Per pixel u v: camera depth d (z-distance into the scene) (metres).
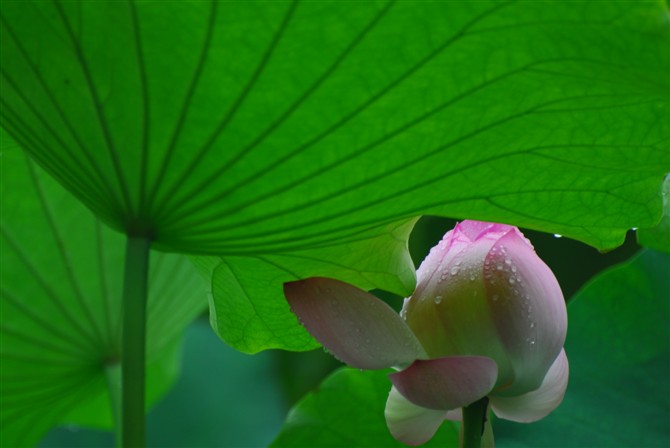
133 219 1.31
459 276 1.32
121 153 1.28
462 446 1.33
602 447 1.50
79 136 1.28
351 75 1.24
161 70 1.24
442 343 1.32
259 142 1.27
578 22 1.20
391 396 1.36
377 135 1.27
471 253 1.33
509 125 1.26
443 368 1.28
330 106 1.25
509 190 1.30
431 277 1.33
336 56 1.23
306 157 1.28
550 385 1.33
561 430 1.51
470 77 1.24
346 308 1.31
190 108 1.26
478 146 1.27
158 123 1.26
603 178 1.30
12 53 1.26
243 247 1.34
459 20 1.21
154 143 1.27
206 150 1.27
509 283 1.31
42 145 1.30
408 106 1.25
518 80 1.23
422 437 1.36
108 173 1.29
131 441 1.30
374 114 1.25
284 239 1.33
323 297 1.31
